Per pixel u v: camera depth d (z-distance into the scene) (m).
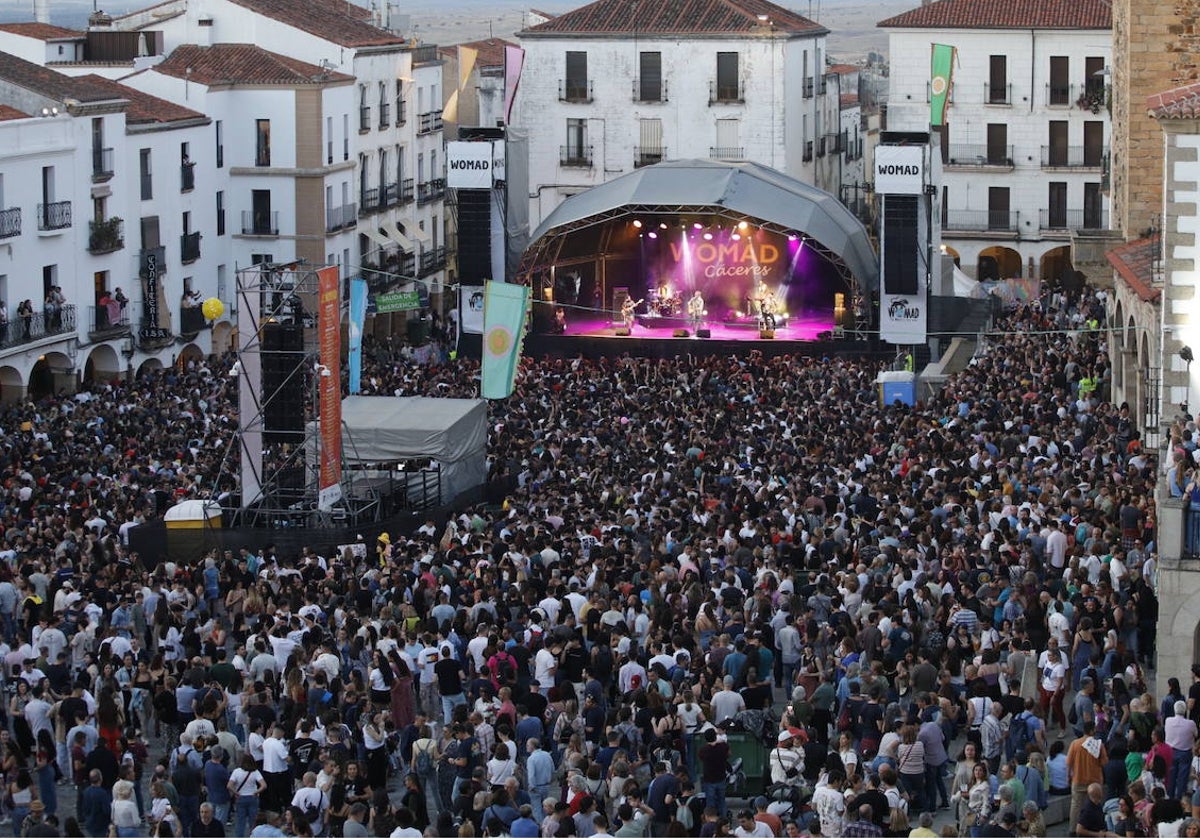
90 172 79.94
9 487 51.38
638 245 95.31
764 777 32.78
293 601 39.47
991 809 29.34
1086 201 106.69
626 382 67.19
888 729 32.53
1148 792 29.20
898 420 58.09
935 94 95.19
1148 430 51.84
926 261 80.69
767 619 38.12
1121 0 69.38
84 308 79.50
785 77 108.94
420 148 110.44
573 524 45.47
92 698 35.19
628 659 35.62
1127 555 41.31
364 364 75.00
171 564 43.50
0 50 95.81
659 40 109.31
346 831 28.38
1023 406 57.16
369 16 123.88
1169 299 49.00
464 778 30.97
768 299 88.56
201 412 64.94
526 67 111.06
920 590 38.19
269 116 93.94
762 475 49.16
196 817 31.48
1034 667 35.72
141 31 99.62
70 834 29.02
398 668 35.12
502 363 58.09
